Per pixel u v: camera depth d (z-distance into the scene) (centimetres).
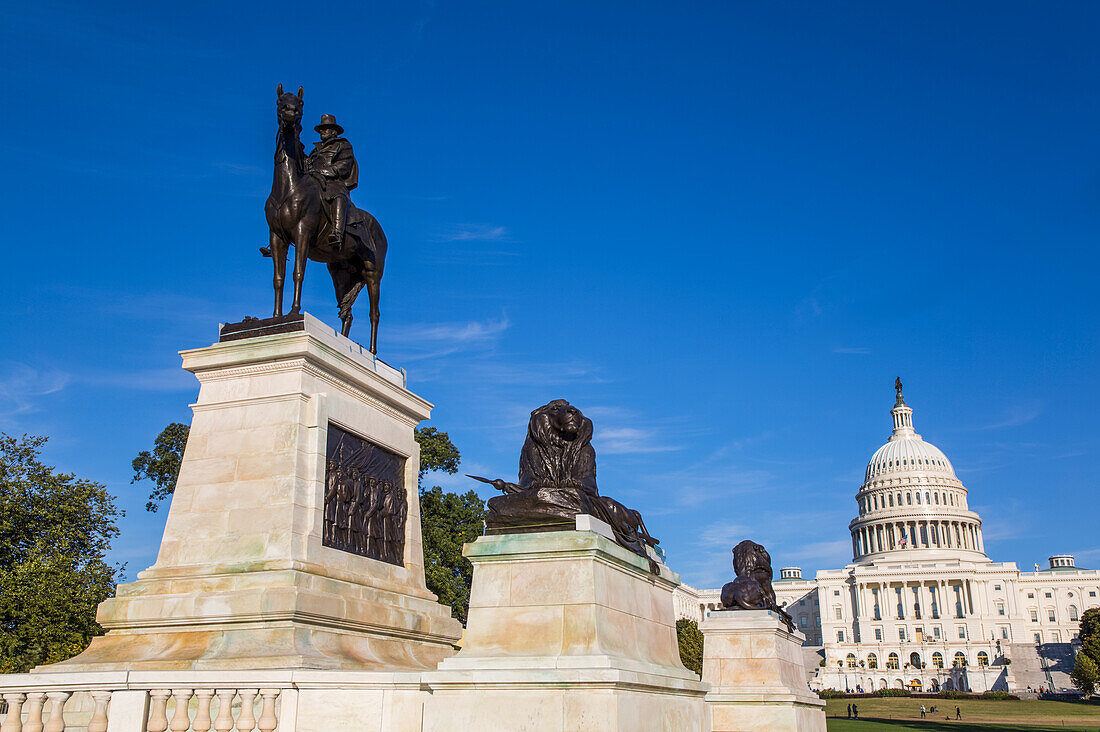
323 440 1869
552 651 1270
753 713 2964
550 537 1327
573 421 1455
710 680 3075
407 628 1928
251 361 1889
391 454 2127
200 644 1641
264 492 1802
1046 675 19225
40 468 4788
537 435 1471
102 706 1409
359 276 2283
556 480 1435
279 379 1878
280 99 2066
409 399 2173
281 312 2019
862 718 11650
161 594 1741
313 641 1655
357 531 1941
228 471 1844
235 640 1630
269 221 2067
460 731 1234
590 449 1478
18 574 4206
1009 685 18575
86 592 4388
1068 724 9988
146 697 1409
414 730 1314
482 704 1233
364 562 1936
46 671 1612
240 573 1720
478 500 6231
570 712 1190
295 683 1373
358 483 1969
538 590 1315
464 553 1363
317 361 1894
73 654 4256
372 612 1830
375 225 2297
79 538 4775
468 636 1322
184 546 1816
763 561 3369
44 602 4128
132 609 1723
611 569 1374
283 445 1823
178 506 1852
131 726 1387
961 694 16438
